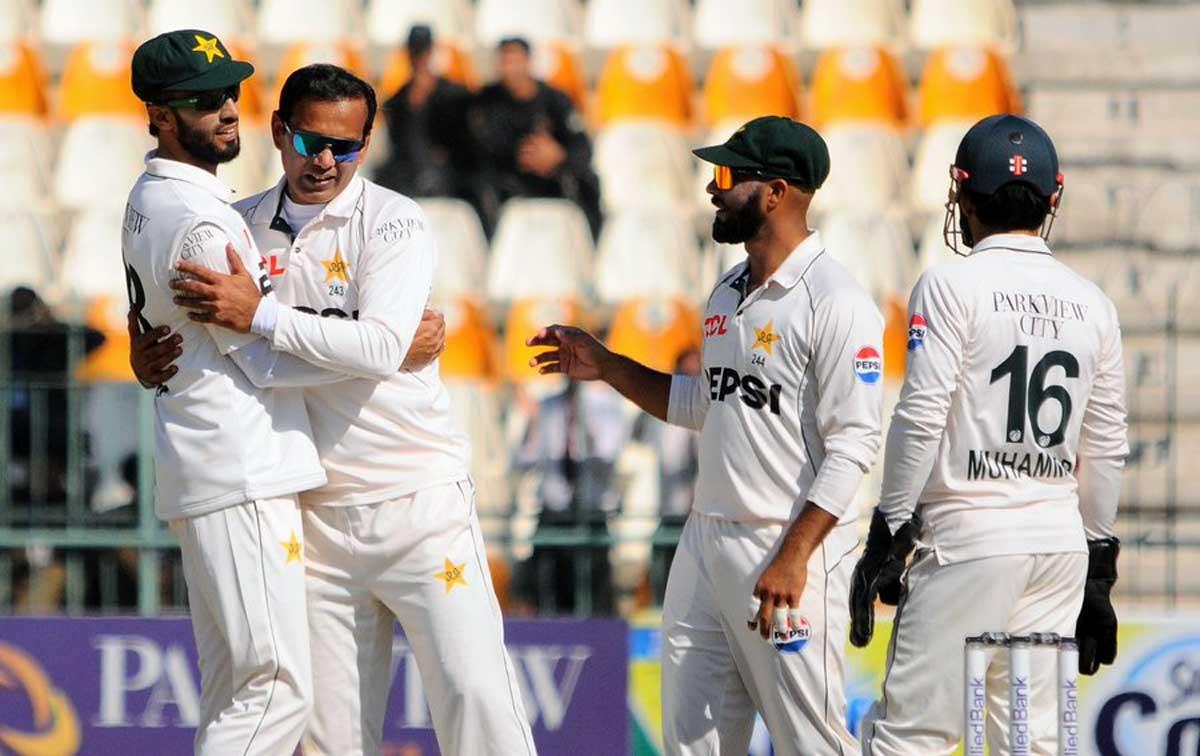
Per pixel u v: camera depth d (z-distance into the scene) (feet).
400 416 53.98
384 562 54.49
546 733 79.51
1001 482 53.83
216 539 51.75
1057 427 53.93
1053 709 54.85
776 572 53.42
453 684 54.60
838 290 53.93
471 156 107.76
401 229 53.11
